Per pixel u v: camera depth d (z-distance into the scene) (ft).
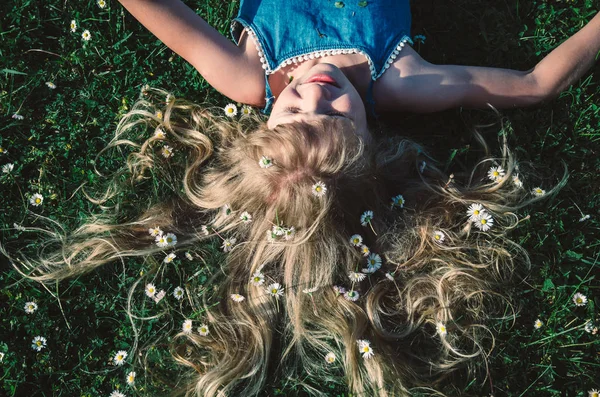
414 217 3.18
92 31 3.47
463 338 3.13
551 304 3.22
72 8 3.48
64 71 3.45
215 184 3.21
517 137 3.41
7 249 3.25
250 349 3.04
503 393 3.10
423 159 3.34
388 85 3.20
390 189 3.23
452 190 3.21
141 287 3.22
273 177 2.95
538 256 3.25
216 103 3.48
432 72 3.20
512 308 3.17
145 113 3.32
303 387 3.11
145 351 3.13
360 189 3.04
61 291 3.21
